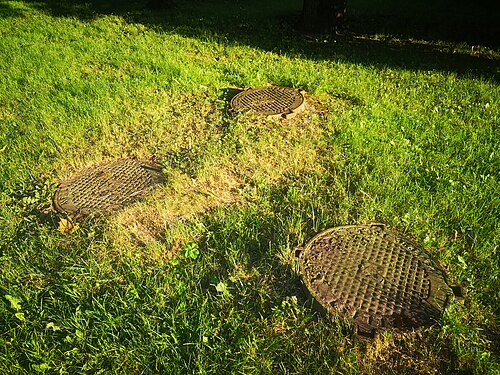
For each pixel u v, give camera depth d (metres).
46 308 2.79
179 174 4.10
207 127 5.01
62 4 11.86
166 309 2.73
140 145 4.68
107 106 5.46
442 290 2.78
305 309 2.69
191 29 9.11
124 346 2.51
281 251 3.11
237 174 4.14
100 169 4.29
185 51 7.66
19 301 2.80
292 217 3.44
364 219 3.45
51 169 4.31
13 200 3.88
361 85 6.01
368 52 7.72
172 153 4.52
